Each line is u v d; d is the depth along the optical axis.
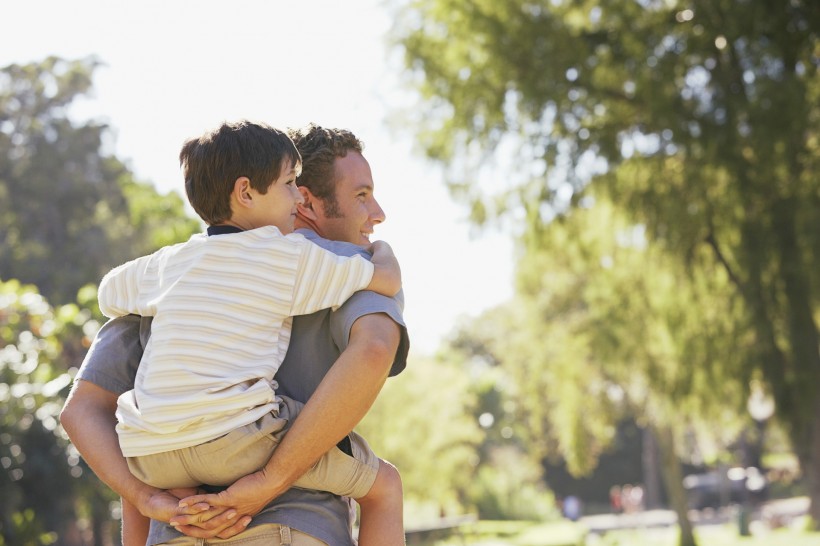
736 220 16.05
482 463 50.03
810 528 17.70
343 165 2.29
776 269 15.70
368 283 1.98
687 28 16.17
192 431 1.84
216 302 1.90
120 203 43.62
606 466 60.47
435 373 30.19
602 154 16.38
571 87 16.72
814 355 15.66
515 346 24.78
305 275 1.95
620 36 16.48
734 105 15.38
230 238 1.95
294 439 1.84
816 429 16.34
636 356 18.86
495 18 16.91
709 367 16.98
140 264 2.06
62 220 43.62
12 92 44.56
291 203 2.04
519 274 21.36
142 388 1.89
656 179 16.69
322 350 2.01
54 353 12.44
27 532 11.58
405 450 27.66
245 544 1.87
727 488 48.12
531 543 25.97
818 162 15.64
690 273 16.67
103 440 1.98
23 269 39.47
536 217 17.14
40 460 11.82
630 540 32.50
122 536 2.15
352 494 1.99
